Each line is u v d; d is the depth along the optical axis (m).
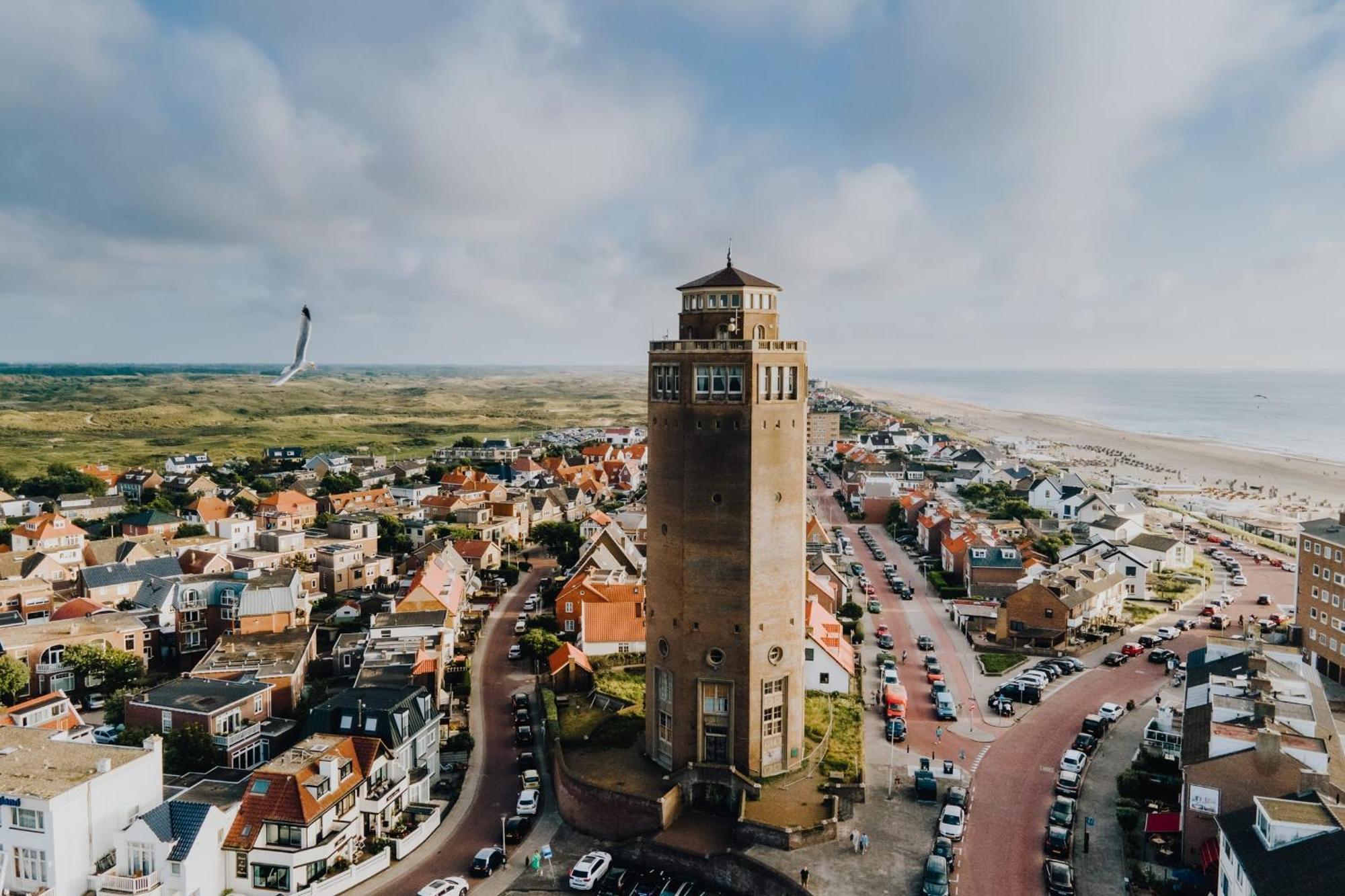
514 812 88.44
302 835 72.81
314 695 115.00
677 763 85.88
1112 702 112.94
